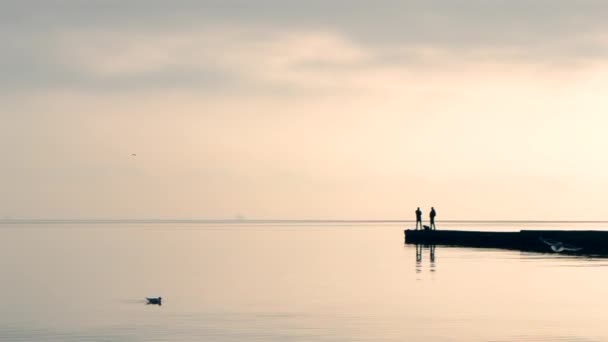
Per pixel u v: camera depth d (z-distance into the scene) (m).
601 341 36.41
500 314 43.47
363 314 43.75
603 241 90.00
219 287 57.97
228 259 90.44
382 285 57.50
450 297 50.38
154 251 111.44
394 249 106.19
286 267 76.06
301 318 42.59
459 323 40.78
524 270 67.25
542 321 41.22
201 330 39.31
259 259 89.94
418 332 38.47
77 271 73.12
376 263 78.69
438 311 44.66
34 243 144.75
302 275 66.75
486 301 48.41
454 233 111.25
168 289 56.97
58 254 103.94
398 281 60.00
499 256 85.50
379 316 43.03
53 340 37.28
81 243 144.75
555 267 70.06
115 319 43.06
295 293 53.56
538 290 53.44
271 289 56.22
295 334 38.09
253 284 59.75
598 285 56.00
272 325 40.47
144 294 54.22
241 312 44.94
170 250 114.50
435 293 52.41
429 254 90.88
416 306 46.62
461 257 84.31
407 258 85.12
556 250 92.50
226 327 40.03
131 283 61.59
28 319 43.34
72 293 55.31
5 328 40.47
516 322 40.97
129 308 47.38
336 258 89.44
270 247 123.06
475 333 38.19
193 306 47.72
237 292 54.62
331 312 44.56
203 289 56.75
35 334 38.78
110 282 62.53
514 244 99.19
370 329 39.25
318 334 38.06
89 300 51.34
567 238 92.62
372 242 141.50
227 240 161.00
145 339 37.22
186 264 81.69
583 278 60.56
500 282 58.25
